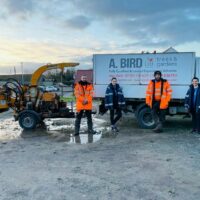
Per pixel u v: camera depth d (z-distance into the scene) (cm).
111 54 1048
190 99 912
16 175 564
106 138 875
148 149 738
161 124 945
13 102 1068
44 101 1048
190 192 472
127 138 870
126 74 1039
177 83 995
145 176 546
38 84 1084
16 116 1043
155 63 1009
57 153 717
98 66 1066
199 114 905
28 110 1028
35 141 855
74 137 900
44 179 541
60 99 1103
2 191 489
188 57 977
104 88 1066
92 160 652
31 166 618
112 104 961
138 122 1027
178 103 1013
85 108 916
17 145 810
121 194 468
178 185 502
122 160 648
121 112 991
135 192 474
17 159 671
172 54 989
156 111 955
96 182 521
